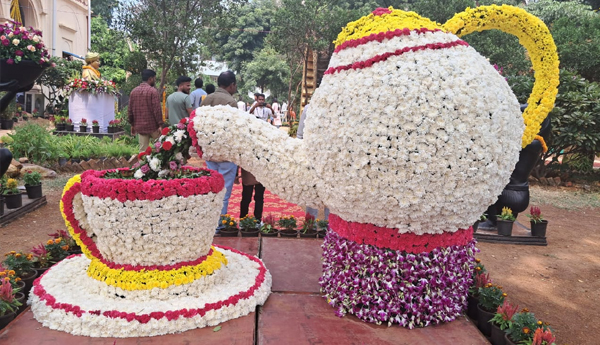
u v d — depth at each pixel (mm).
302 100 17922
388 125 2525
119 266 2928
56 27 23219
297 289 3371
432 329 2818
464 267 3020
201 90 7828
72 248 4031
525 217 7457
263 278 3287
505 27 3285
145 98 8016
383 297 2842
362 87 2600
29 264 3432
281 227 5145
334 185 2775
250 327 2738
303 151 2975
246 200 5410
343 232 3006
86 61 14391
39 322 2711
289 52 21703
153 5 14672
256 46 41438
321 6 20953
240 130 2959
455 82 2555
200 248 3047
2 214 5707
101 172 3125
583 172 10898
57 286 2982
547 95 3318
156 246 2857
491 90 2648
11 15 20391
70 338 2553
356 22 2910
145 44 14570
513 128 2768
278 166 2957
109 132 13773
